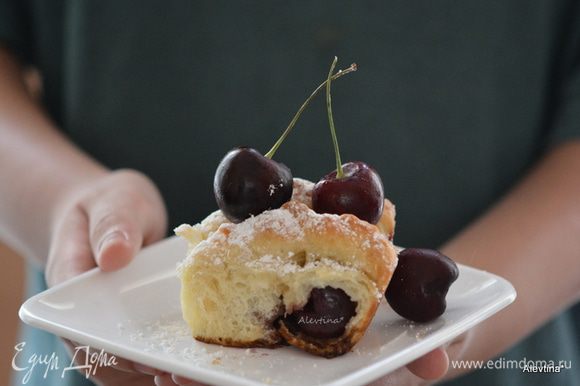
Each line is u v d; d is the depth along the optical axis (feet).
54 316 1.21
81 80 1.87
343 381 1.02
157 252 1.39
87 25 1.85
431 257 1.22
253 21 1.81
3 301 2.67
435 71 1.80
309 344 1.17
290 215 1.20
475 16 1.79
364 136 1.82
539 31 1.83
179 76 1.84
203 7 1.81
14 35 1.94
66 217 1.48
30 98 1.92
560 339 1.84
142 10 1.83
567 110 1.81
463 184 1.84
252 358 1.16
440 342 1.13
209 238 1.21
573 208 1.69
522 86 1.84
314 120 1.82
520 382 1.79
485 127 1.82
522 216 1.69
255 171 1.20
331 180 1.23
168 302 1.31
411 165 1.83
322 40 1.80
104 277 1.31
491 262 1.59
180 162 1.86
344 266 1.17
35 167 1.68
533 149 1.88
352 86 1.81
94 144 1.89
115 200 1.46
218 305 1.19
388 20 1.79
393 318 1.25
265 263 1.18
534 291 1.57
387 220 1.32
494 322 1.50
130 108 1.86
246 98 1.83
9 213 1.65
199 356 1.16
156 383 1.18
